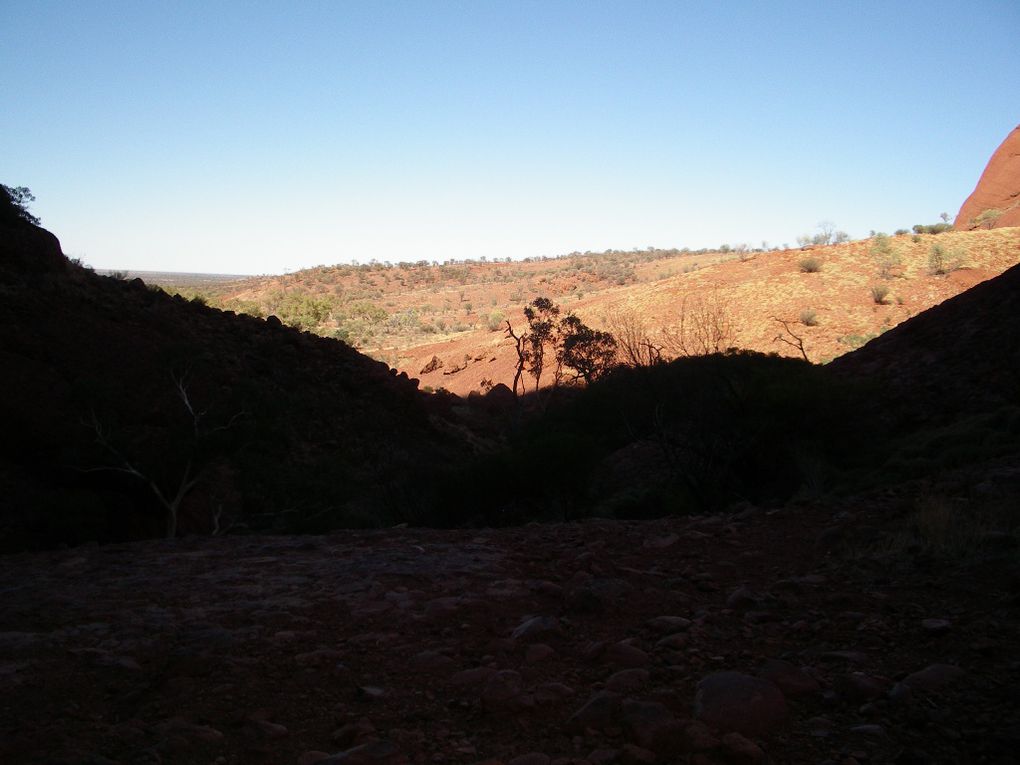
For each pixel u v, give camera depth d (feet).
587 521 28.73
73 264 108.78
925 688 11.55
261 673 13.44
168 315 98.22
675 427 50.70
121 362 77.87
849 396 42.96
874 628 14.35
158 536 57.06
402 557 22.56
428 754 10.39
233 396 60.95
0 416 61.05
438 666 13.70
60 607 17.94
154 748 10.40
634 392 63.16
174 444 55.67
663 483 47.55
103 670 13.69
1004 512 20.86
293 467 62.34
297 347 112.37
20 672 13.57
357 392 109.29
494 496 49.42
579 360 105.40
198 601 18.34
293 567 22.04
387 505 54.95
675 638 14.37
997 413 39.52
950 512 21.03
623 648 13.85
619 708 11.37
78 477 59.36
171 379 68.80
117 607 17.88
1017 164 218.59
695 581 18.84
